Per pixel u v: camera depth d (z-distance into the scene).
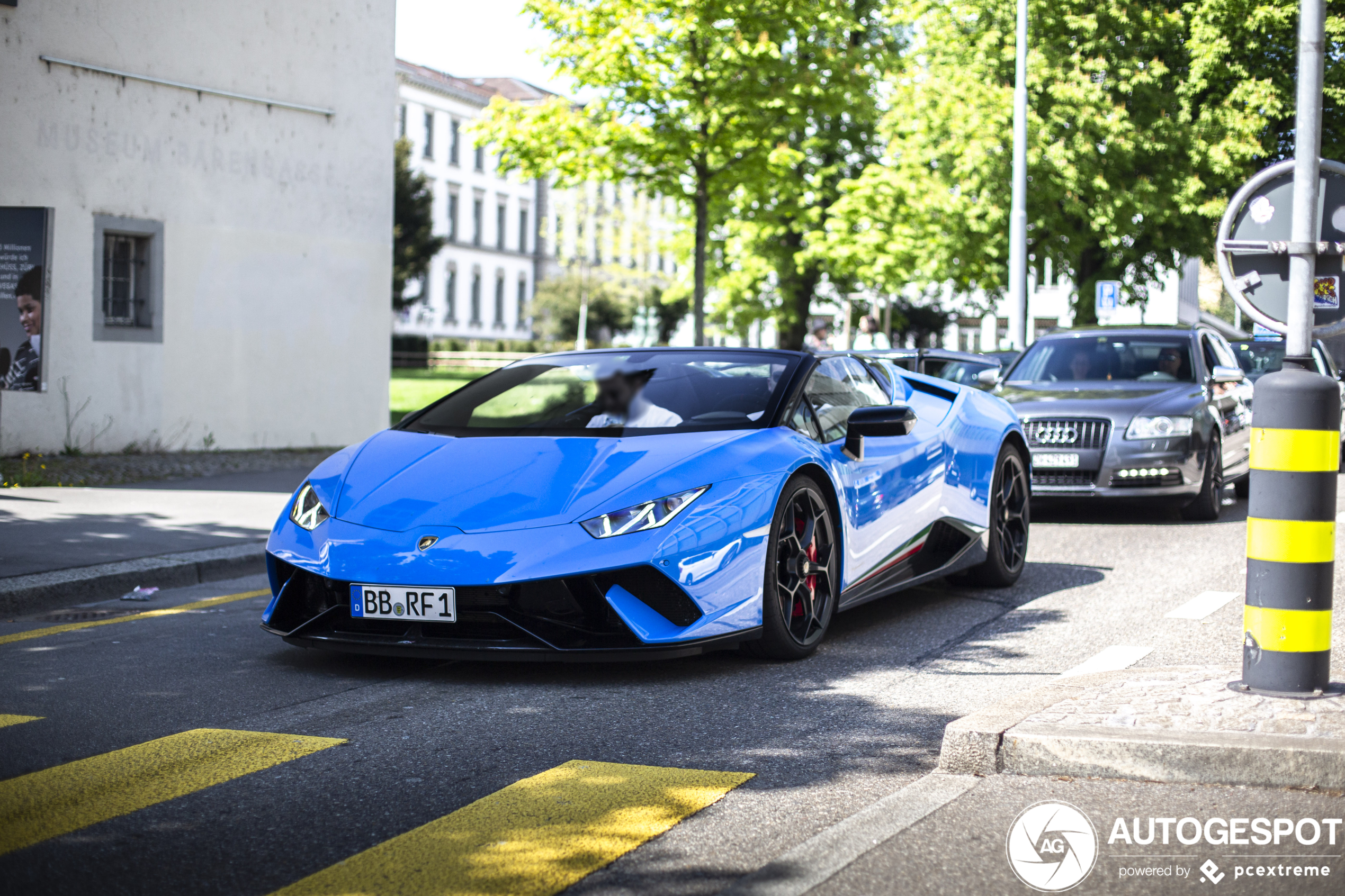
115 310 13.97
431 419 5.91
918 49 27.91
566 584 4.63
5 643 5.69
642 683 4.87
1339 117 26.59
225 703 4.56
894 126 28.31
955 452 6.73
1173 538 9.46
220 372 14.80
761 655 5.22
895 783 3.64
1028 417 10.30
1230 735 3.59
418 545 4.77
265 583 7.48
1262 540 4.04
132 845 3.14
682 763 3.83
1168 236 27.31
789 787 3.61
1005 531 7.24
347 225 16.09
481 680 4.91
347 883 2.90
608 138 17.55
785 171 18.03
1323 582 4.02
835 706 4.52
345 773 3.73
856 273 23.77
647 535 4.70
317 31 15.68
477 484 5.02
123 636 5.84
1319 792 3.45
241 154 14.95
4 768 3.77
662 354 6.13
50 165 13.18
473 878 2.92
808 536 5.36
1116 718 3.80
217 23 14.64
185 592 7.14
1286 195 4.04
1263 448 4.02
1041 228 27.05
